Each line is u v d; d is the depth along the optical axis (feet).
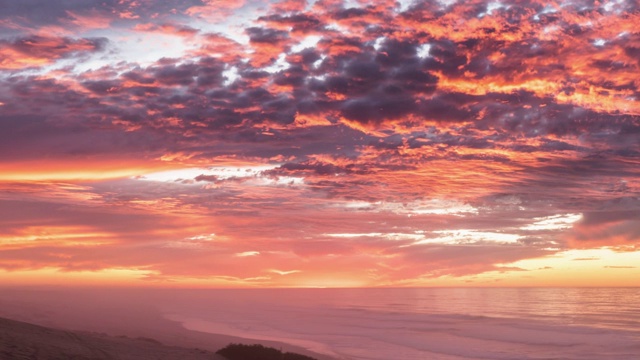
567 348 129.59
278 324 191.72
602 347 131.64
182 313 245.45
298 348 121.70
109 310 225.76
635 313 250.98
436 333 165.48
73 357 42.91
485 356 115.75
